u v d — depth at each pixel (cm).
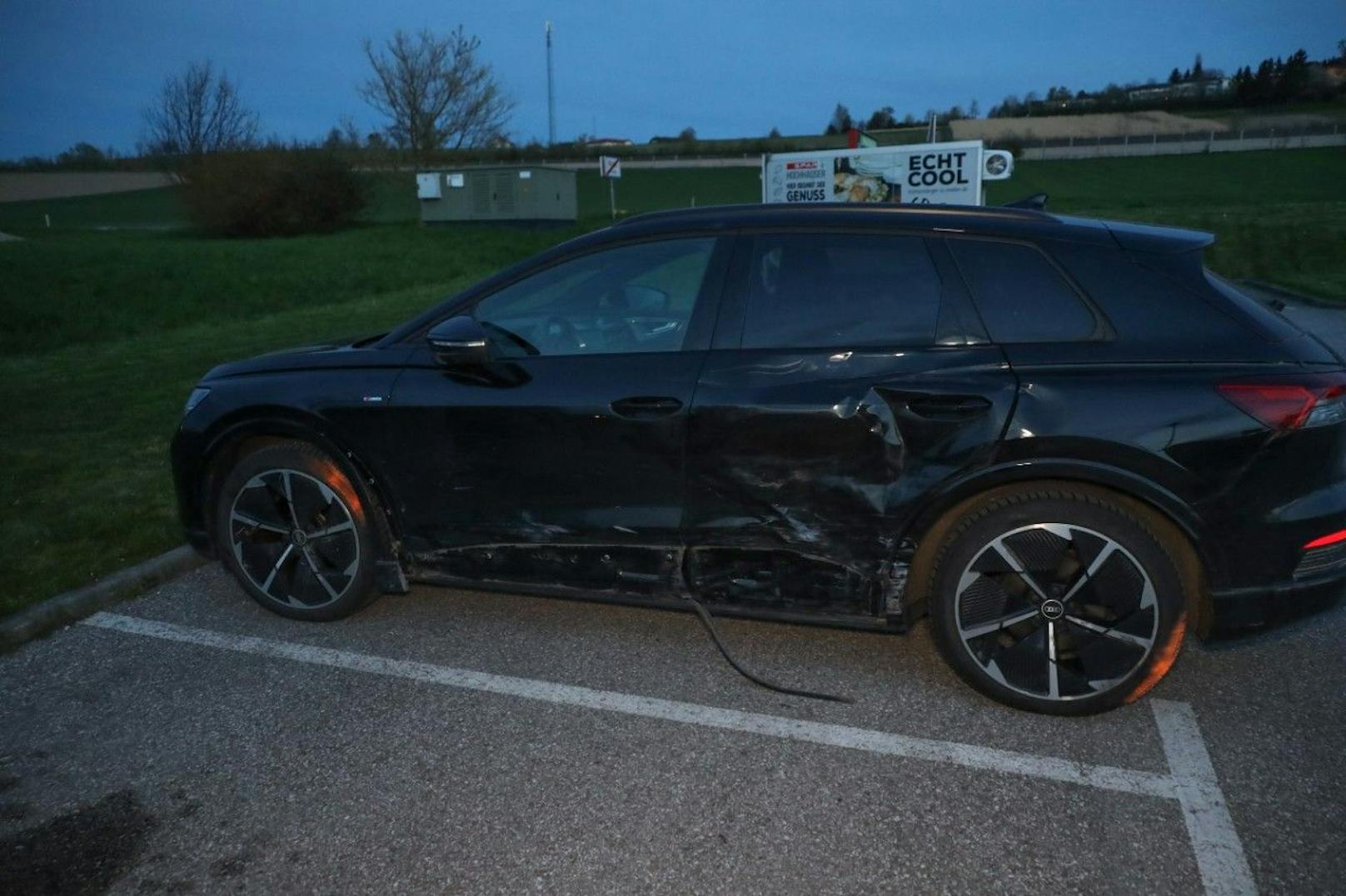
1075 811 271
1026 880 245
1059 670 308
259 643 385
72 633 398
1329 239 2097
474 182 3023
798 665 357
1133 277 306
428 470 362
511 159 6838
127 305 1480
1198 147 6284
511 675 355
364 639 386
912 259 323
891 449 308
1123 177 4947
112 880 250
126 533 497
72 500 553
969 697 332
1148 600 296
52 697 346
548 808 277
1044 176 5122
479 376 352
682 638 382
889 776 289
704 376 326
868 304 322
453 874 251
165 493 564
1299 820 266
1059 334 305
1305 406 283
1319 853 253
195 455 394
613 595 352
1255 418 283
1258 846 256
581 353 347
